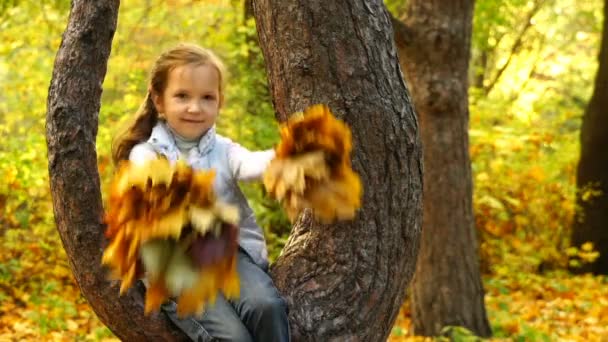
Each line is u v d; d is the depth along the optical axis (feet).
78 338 26.55
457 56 26.58
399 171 10.14
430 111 26.91
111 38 9.68
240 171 9.73
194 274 6.15
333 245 10.06
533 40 64.75
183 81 9.69
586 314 32.04
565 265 43.73
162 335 9.42
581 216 42.93
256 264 9.89
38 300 31.58
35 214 35.81
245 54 34.32
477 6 39.70
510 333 28.07
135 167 6.56
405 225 10.20
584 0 62.64
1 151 34.63
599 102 42.32
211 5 38.06
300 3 10.05
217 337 9.08
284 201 7.00
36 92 36.70
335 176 7.01
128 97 34.91
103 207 9.43
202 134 9.89
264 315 9.04
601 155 42.29
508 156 43.52
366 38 10.12
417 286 27.76
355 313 9.89
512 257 41.57
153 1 39.40
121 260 6.54
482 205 42.24
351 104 9.98
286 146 7.07
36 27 38.01
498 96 58.29
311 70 10.03
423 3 26.32
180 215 6.18
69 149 9.29
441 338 25.30
